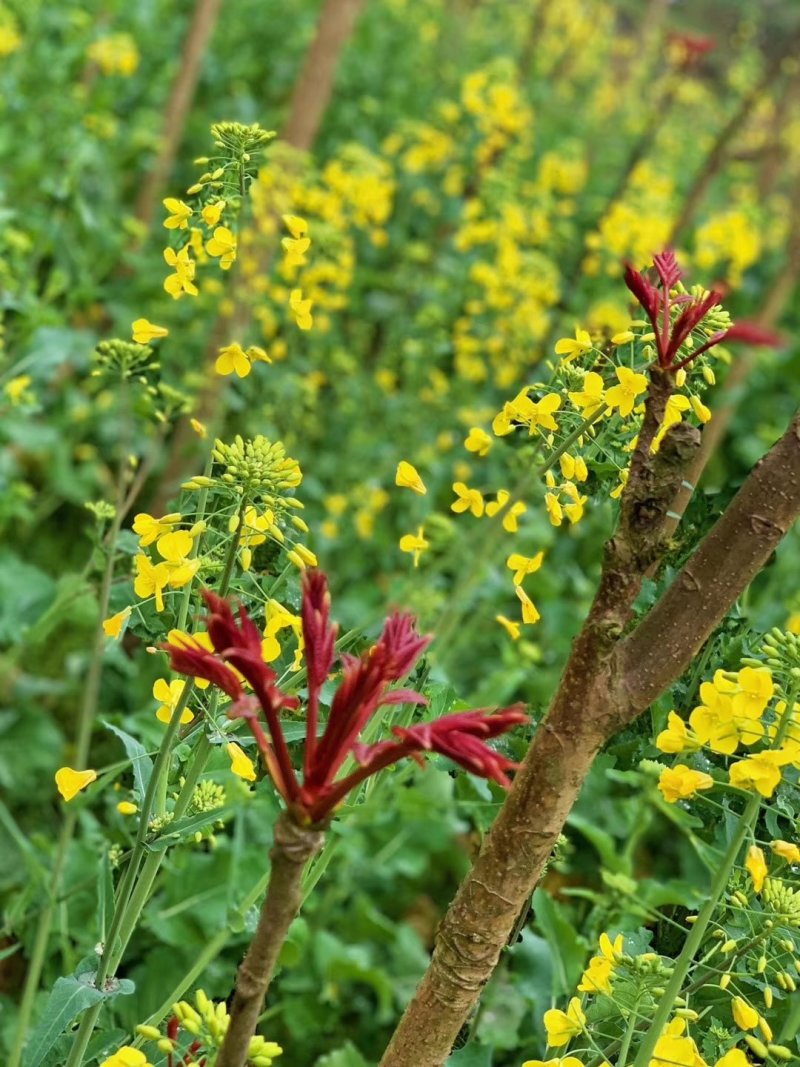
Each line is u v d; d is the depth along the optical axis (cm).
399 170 716
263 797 307
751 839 166
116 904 189
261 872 310
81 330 519
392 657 129
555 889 358
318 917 373
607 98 1206
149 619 214
